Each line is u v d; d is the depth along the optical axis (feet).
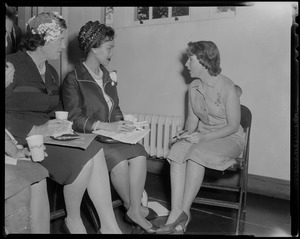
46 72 6.51
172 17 10.67
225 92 7.16
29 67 5.96
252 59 9.30
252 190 9.51
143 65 11.31
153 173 11.23
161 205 8.19
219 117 7.45
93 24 6.95
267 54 9.08
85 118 6.82
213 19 9.84
